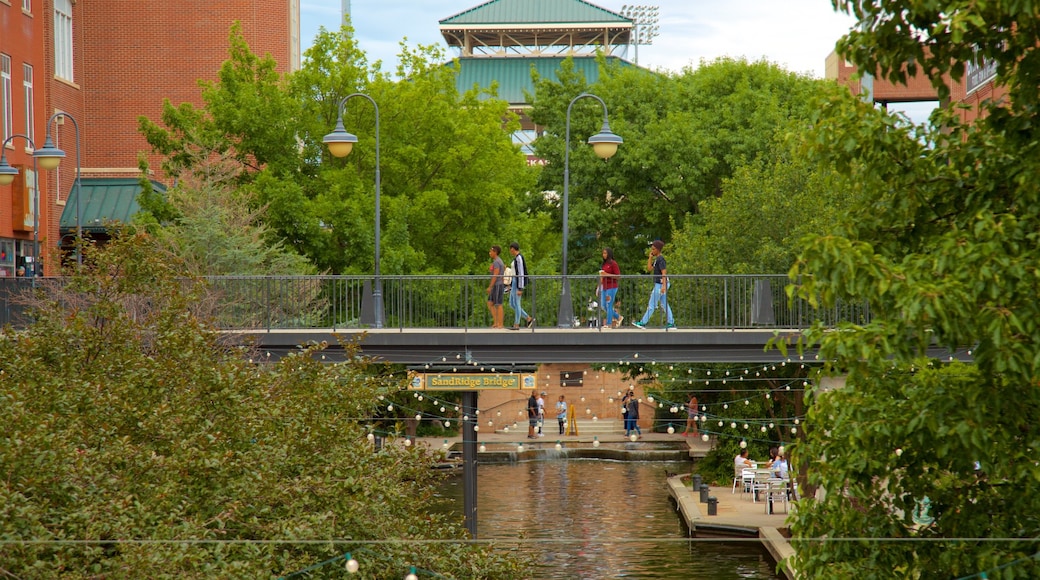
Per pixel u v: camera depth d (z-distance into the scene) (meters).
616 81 59.94
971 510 11.35
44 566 10.34
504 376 28.20
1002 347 9.45
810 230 35.38
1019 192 10.59
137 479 12.59
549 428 64.50
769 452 44.69
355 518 13.88
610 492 44.84
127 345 15.89
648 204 55.44
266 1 62.09
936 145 11.79
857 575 11.47
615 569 30.09
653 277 28.23
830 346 10.23
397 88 44.81
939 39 10.99
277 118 42.88
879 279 9.92
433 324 29.12
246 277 28.23
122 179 55.38
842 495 11.77
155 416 13.52
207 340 15.89
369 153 43.03
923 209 11.73
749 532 33.88
